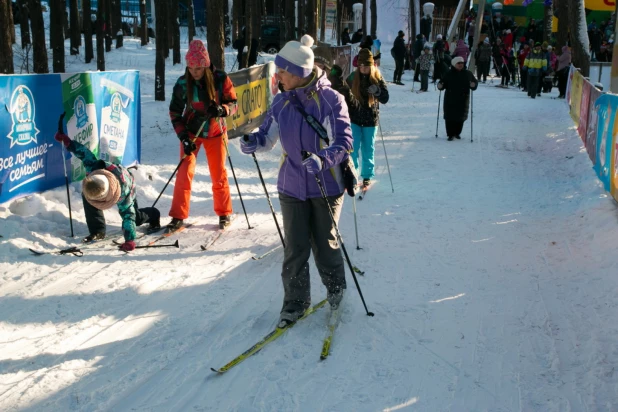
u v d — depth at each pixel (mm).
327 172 3957
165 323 4176
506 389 3438
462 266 5387
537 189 8180
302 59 3736
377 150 10922
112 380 3432
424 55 20312
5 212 5816
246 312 4387
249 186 8391
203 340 3947
